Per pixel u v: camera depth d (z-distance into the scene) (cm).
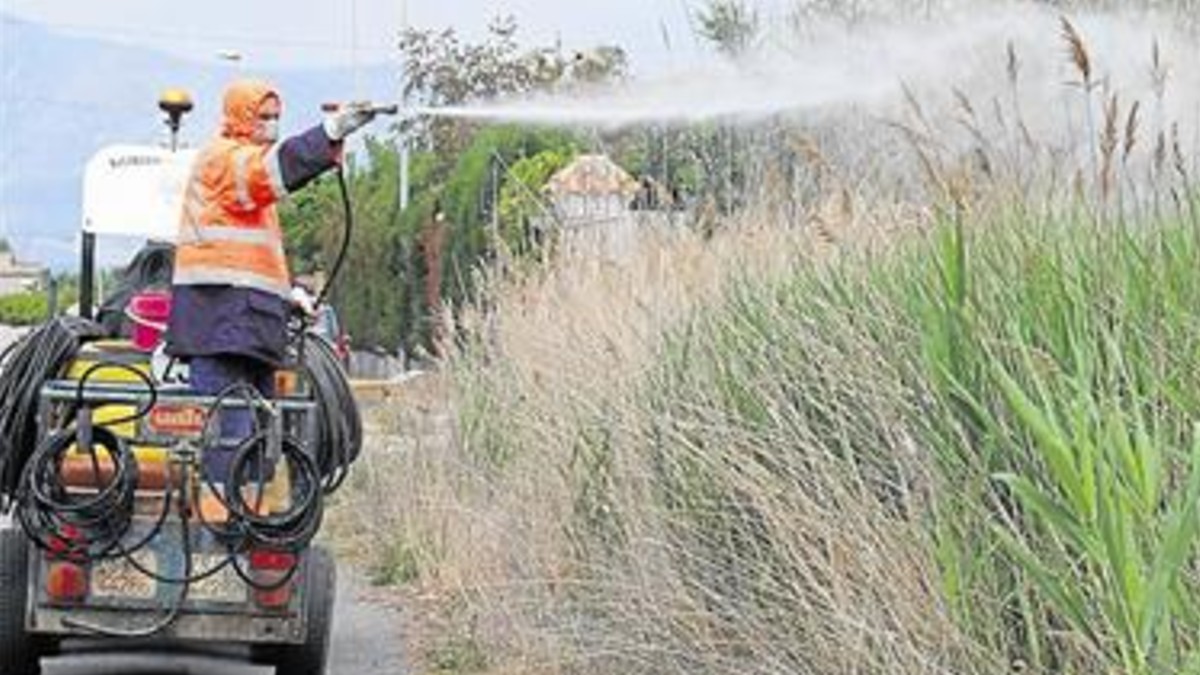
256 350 2105
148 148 2534
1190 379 1386
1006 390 1321
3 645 2156
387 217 5078
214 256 2108
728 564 1758
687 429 1805
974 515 1422
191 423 2069
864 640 1476
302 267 5119
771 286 1912
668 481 1847
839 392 1652
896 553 1462
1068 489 1223
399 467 3184
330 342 2488
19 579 2147
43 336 2117
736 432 1741
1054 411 1356
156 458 2062
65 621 2077
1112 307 1485
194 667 2434
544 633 2106
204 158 2120
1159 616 1169
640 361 2041
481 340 2884
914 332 1623
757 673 1670
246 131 2128
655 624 1817
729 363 1841
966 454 1449
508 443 2588
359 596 2909
